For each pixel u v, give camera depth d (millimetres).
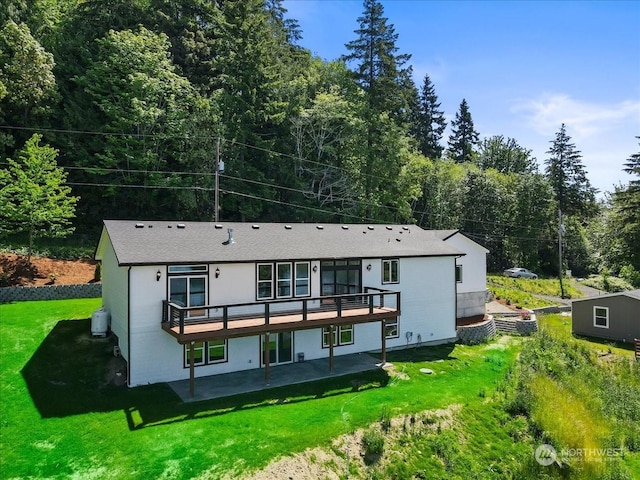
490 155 78812
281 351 17500
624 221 49656
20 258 25688
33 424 11641
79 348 16562
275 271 17406
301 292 18078
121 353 15914
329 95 39875
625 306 25344
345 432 12000
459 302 26750
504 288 41750
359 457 11359
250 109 35969
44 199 25312
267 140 37969
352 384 15586
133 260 14398
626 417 16297
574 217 61688
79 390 13766
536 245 54000
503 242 53625
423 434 12734
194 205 32656
